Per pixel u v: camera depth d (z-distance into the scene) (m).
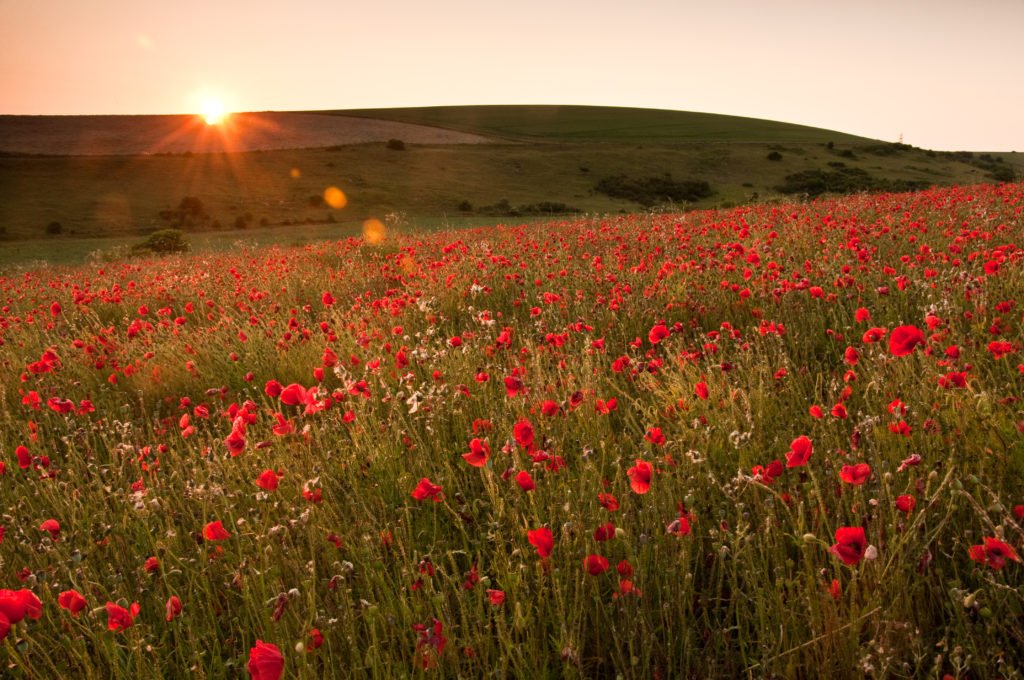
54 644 2.44
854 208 12.55
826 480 2.67
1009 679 1.80
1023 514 2.19
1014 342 3.44
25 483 3.94
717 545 2.27
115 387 5.76
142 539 3.03
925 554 2.12
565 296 6.40
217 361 5.95
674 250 8.52
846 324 4.84
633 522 2.54
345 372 3.75
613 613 2.36
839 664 1.97
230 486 3.25
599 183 85.56
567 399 3.57
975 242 6.78
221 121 117.38
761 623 2.06
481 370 4.53
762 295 5.36
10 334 7.69
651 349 4.77
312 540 2.55
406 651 2.17
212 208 70.19
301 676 1.91
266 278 10.39
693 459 2.74
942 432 2.80
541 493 2.83
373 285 9.37
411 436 3.62
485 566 2.69
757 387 3.65
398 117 129.25
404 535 2.78
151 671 2.23
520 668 2.05
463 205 73.12
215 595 2.66
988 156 108.69
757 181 86.19
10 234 59.00
